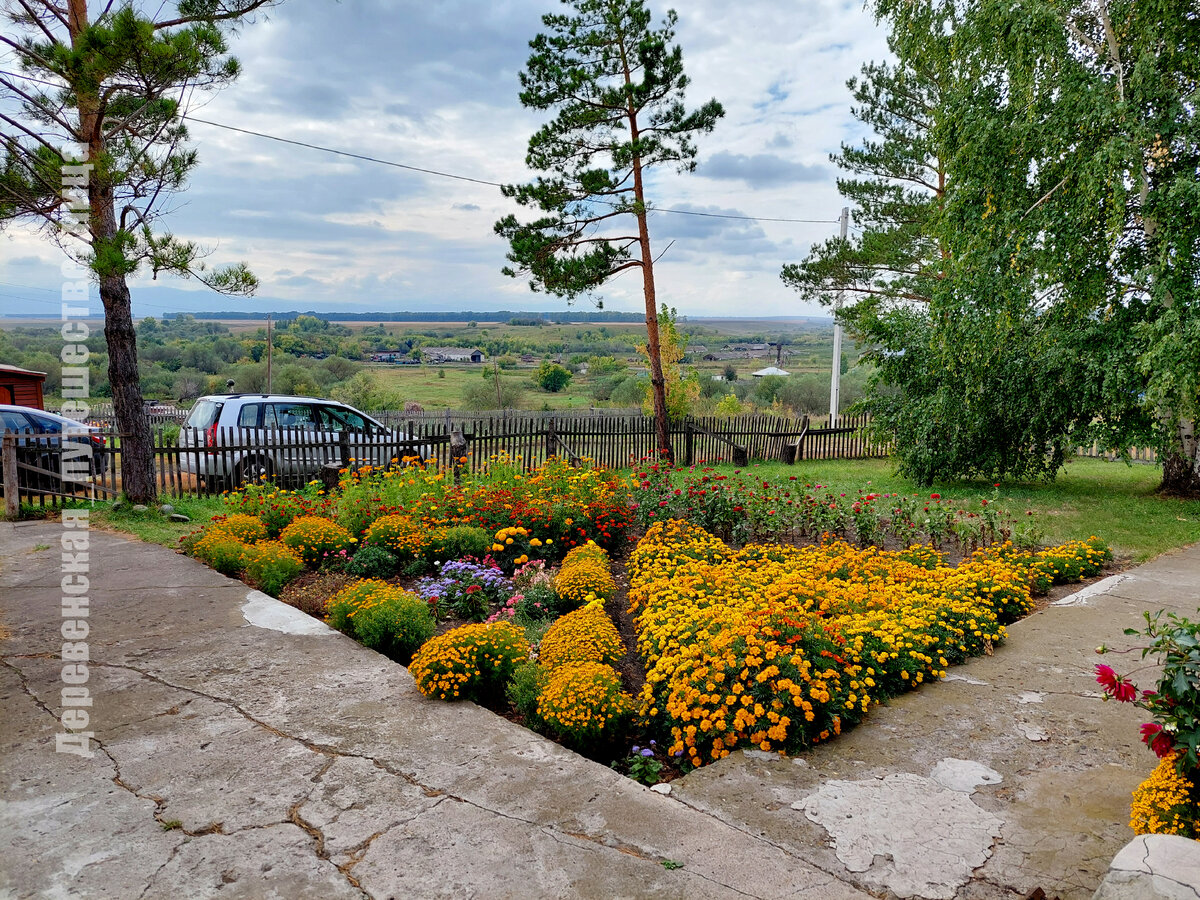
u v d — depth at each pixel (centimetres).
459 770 331
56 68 707
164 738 356
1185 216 966
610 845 275
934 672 455
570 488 836
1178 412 998
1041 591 686
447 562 684
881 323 1412
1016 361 1202
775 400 3828
